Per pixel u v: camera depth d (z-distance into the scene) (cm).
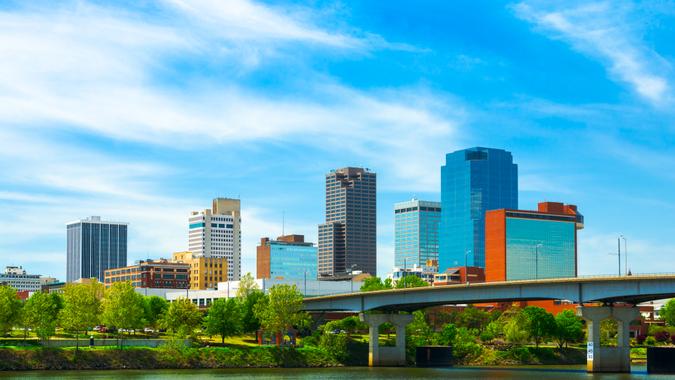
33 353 18562
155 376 17150
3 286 19975
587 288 18350
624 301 19000
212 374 18038
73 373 17762
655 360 18900
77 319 19425
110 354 19362
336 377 17388
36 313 19500
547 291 18988
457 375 18212
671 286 16862
